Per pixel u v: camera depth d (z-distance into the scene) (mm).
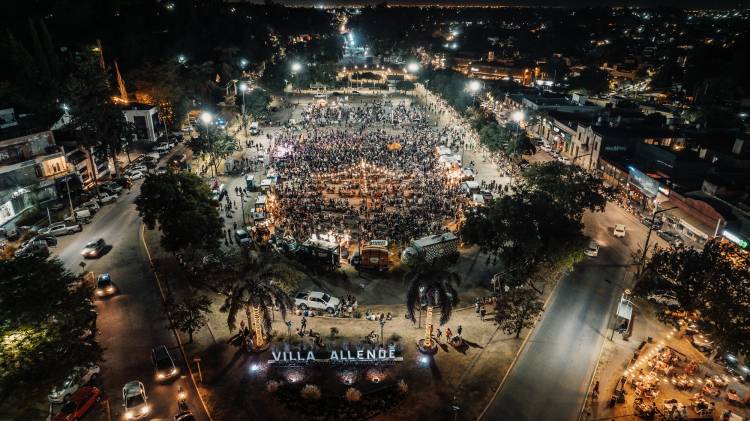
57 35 153250
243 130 126812
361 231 67812
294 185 85438
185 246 57219
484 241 57812
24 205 72250
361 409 37656
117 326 47500
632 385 41219
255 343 44500
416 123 136000
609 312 51750
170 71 125812
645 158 88562
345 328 47812
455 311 51125
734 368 42688
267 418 36969
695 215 67562
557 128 115125
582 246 53844
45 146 76750
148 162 94688
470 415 37625
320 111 147375
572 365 43469
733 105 148375
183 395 38062
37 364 34781
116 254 61906
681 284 46094
